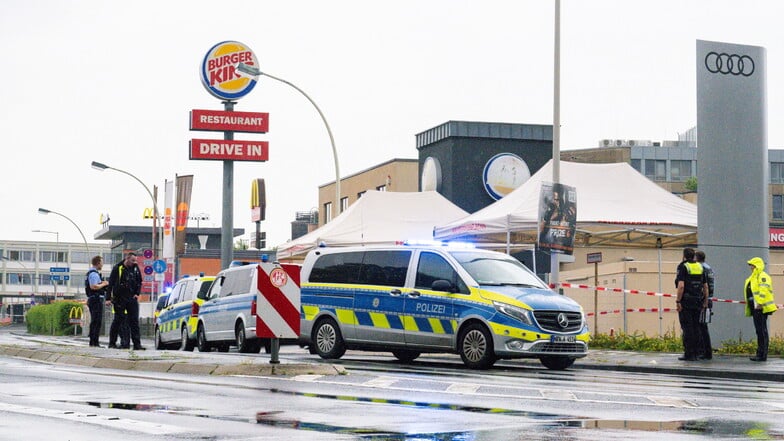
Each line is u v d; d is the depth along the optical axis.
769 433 8.52
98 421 8.92
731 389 13.75
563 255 25.12
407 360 20.95
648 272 28.62
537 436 8.11
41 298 152.75
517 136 54.25
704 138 24.31
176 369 15.70
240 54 58.72
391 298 19.61
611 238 31.61
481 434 8.20
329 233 35.38
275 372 14.64
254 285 24.89
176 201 67.44
